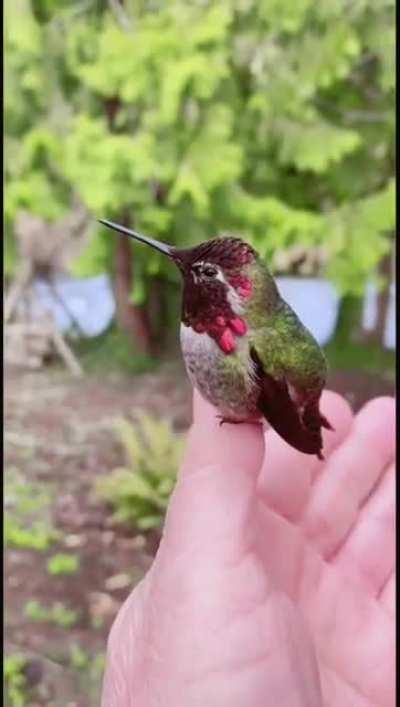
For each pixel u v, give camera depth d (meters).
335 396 0.35
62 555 0.90
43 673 0.77
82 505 0.98
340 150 1.03
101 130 1.02
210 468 0.26
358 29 1.00
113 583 0.87
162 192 1.09
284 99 1.03
